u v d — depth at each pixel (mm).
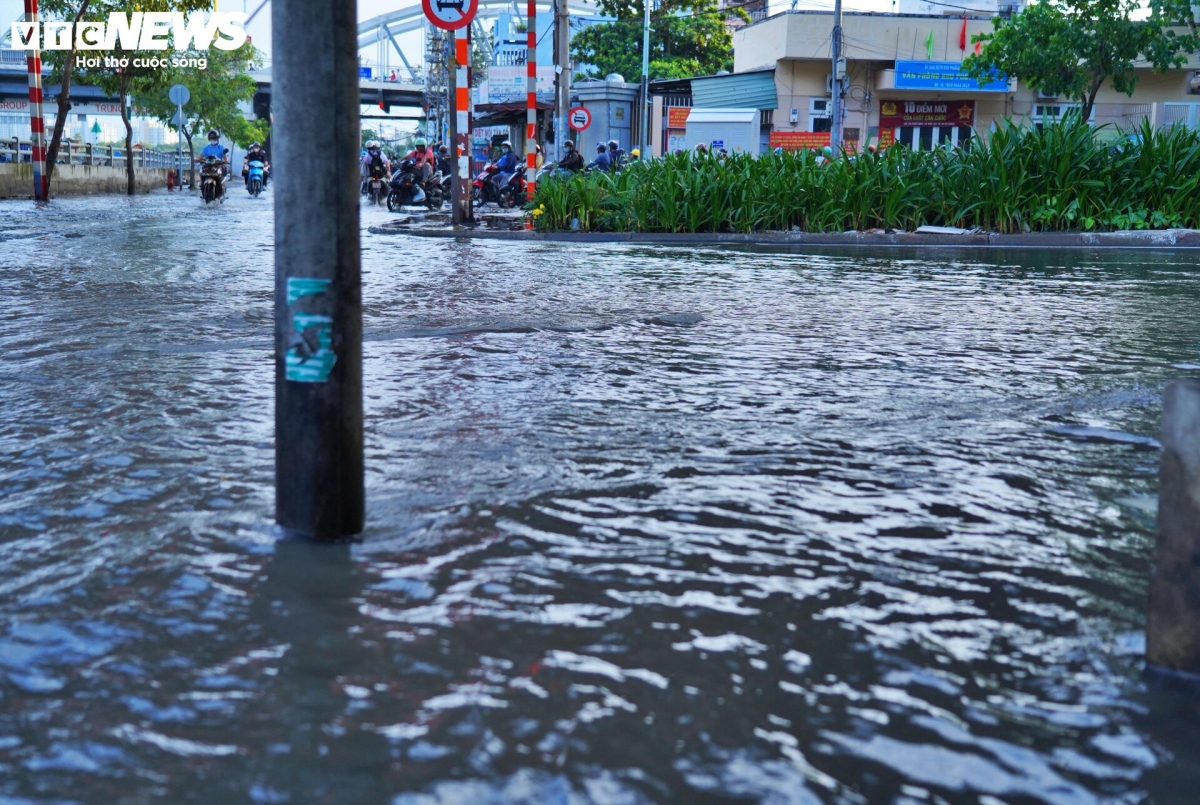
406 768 1541
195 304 7047
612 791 1486
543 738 1630
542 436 3580
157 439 3486
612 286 8703
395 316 6691
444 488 2955
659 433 3641
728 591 2246
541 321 6480
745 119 34781
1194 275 9922
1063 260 11867
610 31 63031
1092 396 4320
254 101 103250
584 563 2396
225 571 2305
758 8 65688
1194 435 1831
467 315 6746
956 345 5652
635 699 1762
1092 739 1652
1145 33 30875
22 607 2109
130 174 36750
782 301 7680
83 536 2529
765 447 3463
